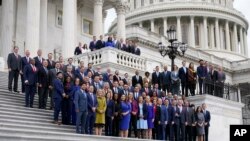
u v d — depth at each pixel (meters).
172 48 27.00
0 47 31.81
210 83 24.48
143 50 51.25
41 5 34.41
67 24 31.94
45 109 16.94
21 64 17.75
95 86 17.48
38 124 14.86
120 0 39.19
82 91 15.51
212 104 23.55
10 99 16.58
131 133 18.42
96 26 36.53
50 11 36.69
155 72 22.55
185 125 19.41
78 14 39.53
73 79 17.08
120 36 38.94
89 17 40.84
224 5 90.31
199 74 23.91
